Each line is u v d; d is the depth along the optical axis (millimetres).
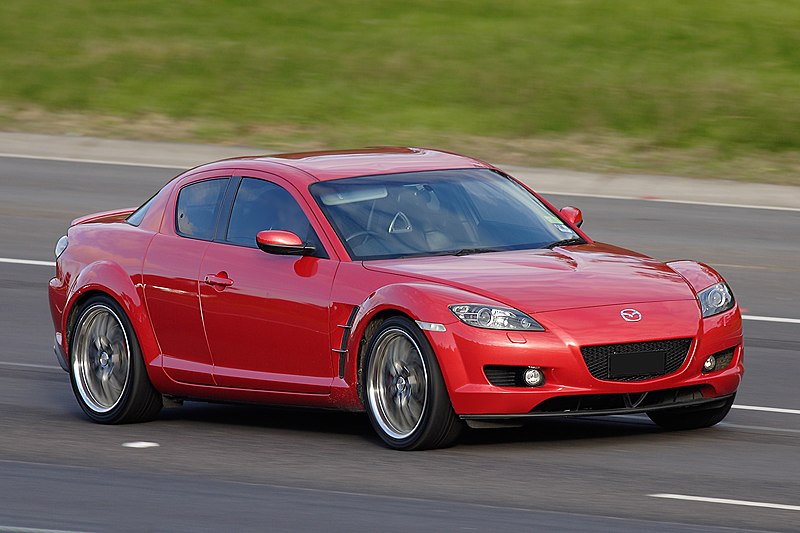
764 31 77875
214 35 81938
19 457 23578
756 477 21250
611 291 22984
